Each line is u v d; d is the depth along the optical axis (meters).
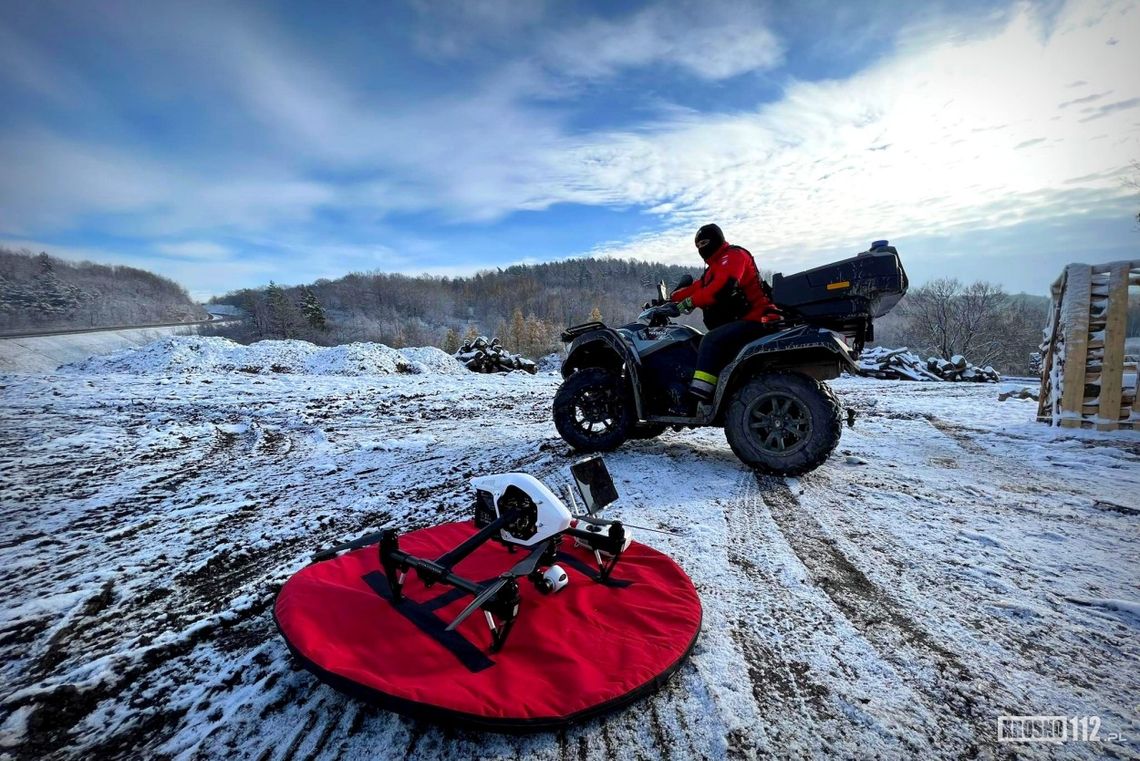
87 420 6.55
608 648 1.84
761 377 4.16
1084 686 1.81
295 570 2.73
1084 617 2.24
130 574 2.67
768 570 2.66
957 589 2.47
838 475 4.31
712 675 1.85
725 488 3.96
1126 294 5.73
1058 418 6.12
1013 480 4.19
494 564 2.45
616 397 4.83
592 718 1.62
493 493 2.45
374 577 2.27
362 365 12.95
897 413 7.70
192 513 3.57
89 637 2.13
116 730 1.62
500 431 6.50
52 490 4.03
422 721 1.61
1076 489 3.95
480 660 1.74
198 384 9.75
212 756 1.52
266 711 1.70
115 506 3.70
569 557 2.51
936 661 1.95
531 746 1.54
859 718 1.66
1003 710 1.69
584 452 5.00
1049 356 6.55
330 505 3.73
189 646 2.07
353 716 1.67
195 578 2.64
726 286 4.40
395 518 3.47
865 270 3.87
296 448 5.62
